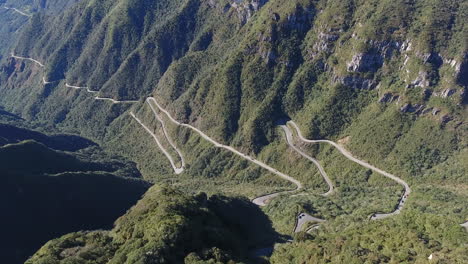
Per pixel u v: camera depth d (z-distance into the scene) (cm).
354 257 10744
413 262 9950
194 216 14138
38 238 18675
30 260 12975
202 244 12594
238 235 16012
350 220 17912
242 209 18550
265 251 14962
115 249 13275
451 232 11138
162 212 13688
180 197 15775
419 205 19662
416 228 12075
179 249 12012
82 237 14475
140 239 12562
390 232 11962
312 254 12075
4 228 18238
